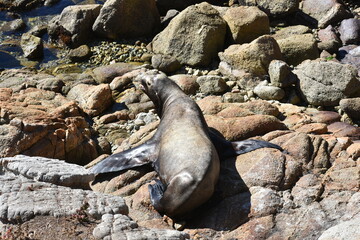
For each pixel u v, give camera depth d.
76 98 16.17
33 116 12.79
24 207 7.61
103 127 14.63
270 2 22.59
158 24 22.64
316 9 22.55
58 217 7.58
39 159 9.45
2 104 13.33
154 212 9.59
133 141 12.22
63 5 25.78
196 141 9.91
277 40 19.22
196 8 19.62
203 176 9.12
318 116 14.61
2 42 22.39
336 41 19.83
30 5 25.53
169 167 9.80
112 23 21.25
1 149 11.77
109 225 7.48
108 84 16.52
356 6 23.73
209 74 18.22
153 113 15.48
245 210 9.13
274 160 10.08
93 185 10.74
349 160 10.45
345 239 7.82
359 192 9.28
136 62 19.64
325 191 9.45
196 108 11.43
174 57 19.22
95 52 20.78
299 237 8.56
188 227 9.16
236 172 10.04
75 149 12.80
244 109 12.86
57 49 21.64
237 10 20.08
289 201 9.20
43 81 17.03
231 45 18.78
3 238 7.09
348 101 15.43
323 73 16.14
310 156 10.62
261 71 17.30
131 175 10.69
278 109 14.04
